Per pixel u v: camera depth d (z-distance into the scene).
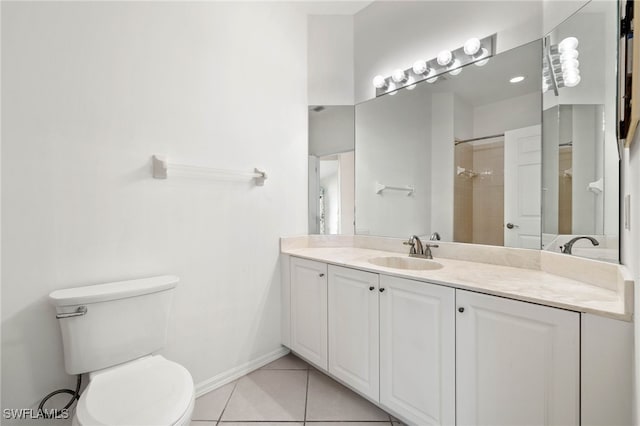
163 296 1.40
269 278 2.08
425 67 2.00
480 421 1.13
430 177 1.99
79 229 1.31
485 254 1.68
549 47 1.47
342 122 2.40
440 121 1.94
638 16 0.66
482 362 1.13
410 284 1.35
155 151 1.53
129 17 1.45
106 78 1.37
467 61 1.82
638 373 0.76
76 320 1.17
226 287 1.83
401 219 2.14
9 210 1.15
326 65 2.37
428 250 1.86
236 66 1.89
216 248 1.79
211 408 1.57
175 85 1.61
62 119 1.26
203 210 1.72
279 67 2.14
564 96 1.37
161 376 1.16
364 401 1.63
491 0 1.72
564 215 1.35
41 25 1.21
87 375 1.31
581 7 1.27
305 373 1.93
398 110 2.15
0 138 1.13
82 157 1.31
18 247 1.17
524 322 1.02
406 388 1.37
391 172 2.20
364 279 1.55
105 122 1.37
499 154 1.68
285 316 2.12
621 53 0.84
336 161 2.41
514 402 1.05
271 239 2.09
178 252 1.62
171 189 1.59
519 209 1.60
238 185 1.90
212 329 1.77
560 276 1.33
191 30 1.68
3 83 1.13
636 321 0.79
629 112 0.75
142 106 1.49
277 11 2.13
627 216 0.94
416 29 2.06
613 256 1.08
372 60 2.30
